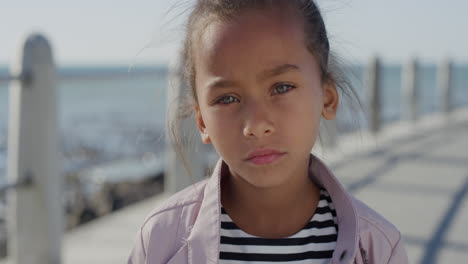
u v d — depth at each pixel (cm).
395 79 5456
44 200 284
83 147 751
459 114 1059
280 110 116
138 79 335
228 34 117
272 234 128
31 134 279
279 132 116
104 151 711
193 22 131
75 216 555
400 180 489
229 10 118
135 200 619
